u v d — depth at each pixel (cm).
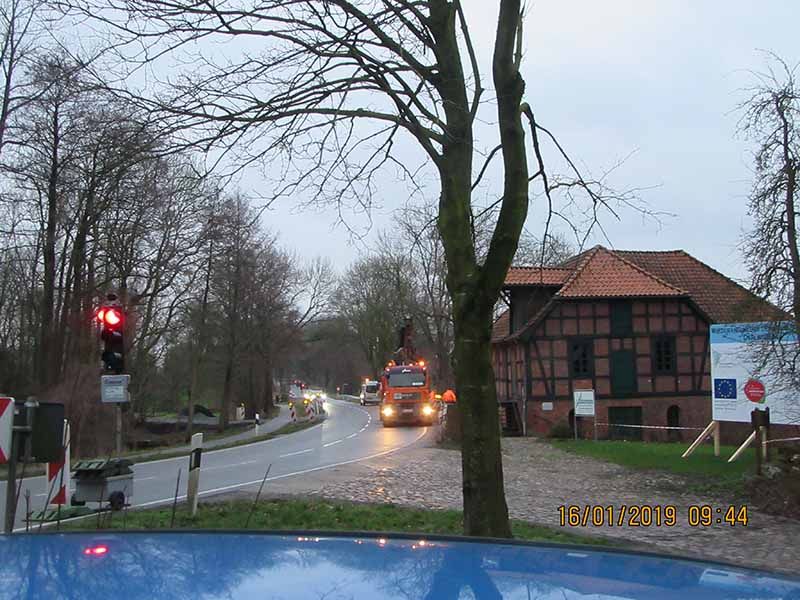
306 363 10038
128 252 2509
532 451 2247
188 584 170
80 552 201
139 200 817
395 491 1355
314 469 1827
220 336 4581
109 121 655
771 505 1166
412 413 3806
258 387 6450
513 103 641
